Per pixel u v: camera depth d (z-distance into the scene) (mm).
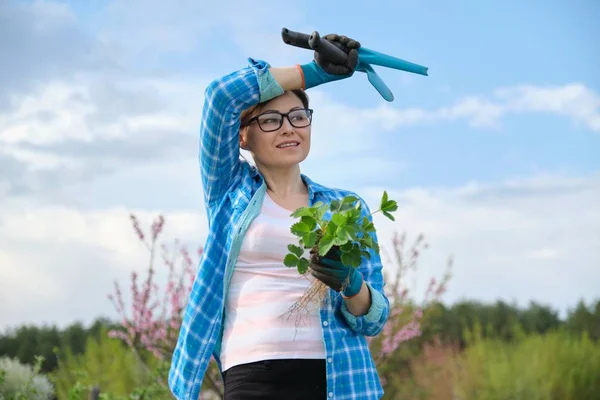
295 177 3822
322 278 3303
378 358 8461
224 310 3648
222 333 3646
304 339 3484
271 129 3713
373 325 3623
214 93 3668
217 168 3764
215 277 3650
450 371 11102
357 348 3605
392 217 3352
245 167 3861
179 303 7922
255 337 3486
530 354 11602
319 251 3225
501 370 11086
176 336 7973
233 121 3697
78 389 7441
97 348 11055
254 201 3658
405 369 10555
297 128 3727
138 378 9789
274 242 3564
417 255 8570
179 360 3688
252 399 3461
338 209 3242
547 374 10977
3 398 7254
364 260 3736
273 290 3527
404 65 3861
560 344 11602
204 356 3604
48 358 14695
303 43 3764
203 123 3744
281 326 3486
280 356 3459
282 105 3744
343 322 3619
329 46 3684
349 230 3188
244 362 3488
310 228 3260
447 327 14430
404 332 8336
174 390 3689
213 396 8094
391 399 9953
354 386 3529
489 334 12898
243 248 3602
